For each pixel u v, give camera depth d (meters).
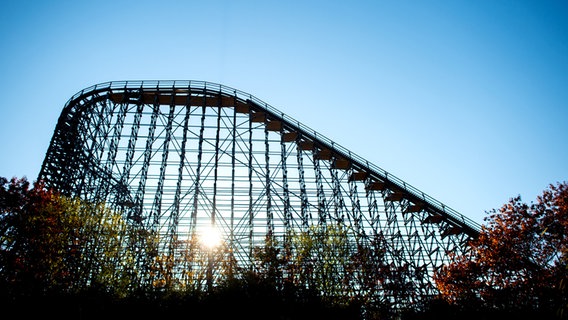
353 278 23.98
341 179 31.28
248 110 31.95
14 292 18.73
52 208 22.69
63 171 28.55
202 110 30.48
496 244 23.77
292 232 25.25
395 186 30.62
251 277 19.23
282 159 29.67
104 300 18.27
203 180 27.72
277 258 22.23
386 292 24.58
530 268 22.45
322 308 18.98
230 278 19.38
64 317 17.19
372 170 30.73
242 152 29.44
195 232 23.89
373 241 26.73
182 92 31.27
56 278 20.70
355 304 20.42
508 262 22.92
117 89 30.75
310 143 31.50
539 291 20.62
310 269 22.91
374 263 25.75
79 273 22.05
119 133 28.69
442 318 21.38
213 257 22.27
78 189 27.48
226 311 17.59
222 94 31.17
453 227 30.50
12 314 16.97
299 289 19.75
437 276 26.69
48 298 18.17
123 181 27.19
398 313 22.81
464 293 23.59
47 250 21.14
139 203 26.64
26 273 19.88
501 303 21.97
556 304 19.08
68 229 22.89
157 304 17.88
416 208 31.73
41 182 23.50
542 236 22.38
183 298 18.19
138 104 30.34
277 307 18.08
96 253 23.20
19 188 21.77
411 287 25.45
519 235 23.19
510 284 22.55
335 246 24.70
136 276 22.53
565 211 21.47
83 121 30.69
